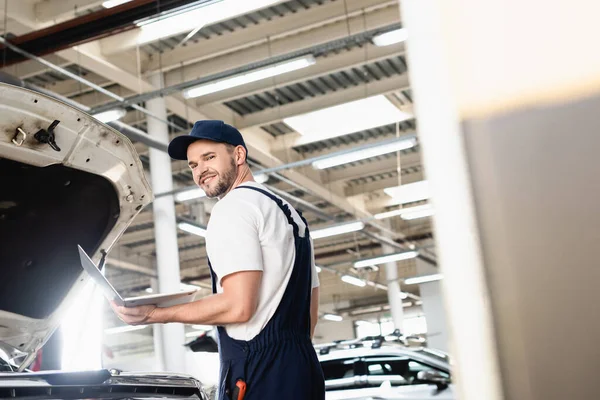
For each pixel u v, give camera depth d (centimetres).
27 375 191
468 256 52
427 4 57
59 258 287
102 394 207
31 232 281
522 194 52
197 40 1117
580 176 51
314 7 1034
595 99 52
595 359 48
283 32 1059
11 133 240
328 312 2917
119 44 1051
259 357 207
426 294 2302
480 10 55
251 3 725
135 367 1204
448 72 55
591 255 50
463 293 52
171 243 1255
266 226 213
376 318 2898
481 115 54
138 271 2175
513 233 52
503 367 50
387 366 846
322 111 1416
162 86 1162
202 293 2509
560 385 49
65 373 198
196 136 229
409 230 2275
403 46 1121
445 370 820
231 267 204
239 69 930
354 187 1816
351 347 891
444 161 54
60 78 1201
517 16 55
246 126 1354
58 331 438
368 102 1374
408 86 1233
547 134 52
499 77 54
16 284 283
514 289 51
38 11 974
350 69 1205
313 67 1171
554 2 54
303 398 206
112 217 284
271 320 210
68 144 253
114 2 785
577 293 50
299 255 219
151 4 787
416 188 1855
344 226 1587
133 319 207
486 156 53
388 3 1016
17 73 1135
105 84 1217
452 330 52
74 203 279
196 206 1645
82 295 309
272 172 1327
